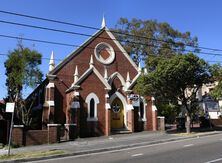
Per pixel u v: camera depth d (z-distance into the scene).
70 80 31.38
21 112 28.36
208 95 36.91
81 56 32.34
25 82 25.73
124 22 46.53
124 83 34.06
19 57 26.02
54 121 29.80
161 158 14.87
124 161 14.62
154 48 45.22
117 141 24.47
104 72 33.22
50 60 30.72
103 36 34.03
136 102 33.75
